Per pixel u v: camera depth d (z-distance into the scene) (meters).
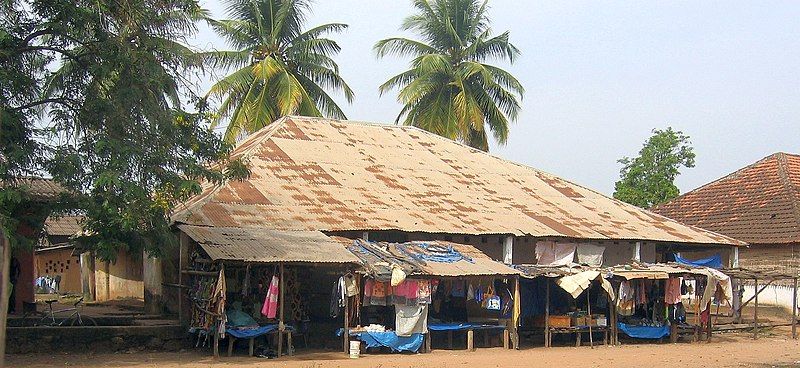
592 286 23.11
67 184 14.95
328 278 21.14
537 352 19.77
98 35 14.58
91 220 15.35
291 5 33.16
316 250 18.16
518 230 22.97
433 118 34.50
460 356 18.61
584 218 25.75
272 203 20.88
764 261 30.02
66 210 15.25
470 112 33.97
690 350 21.03
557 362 17.59
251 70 32.03
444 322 20.23
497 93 35.44
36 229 15.54
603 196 28.95
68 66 14.99
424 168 26.55
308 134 26.61
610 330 22.14
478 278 19.78
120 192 14.73
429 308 20.98
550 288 22.78
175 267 20.16
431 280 19.33
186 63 15.64
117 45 14.52
